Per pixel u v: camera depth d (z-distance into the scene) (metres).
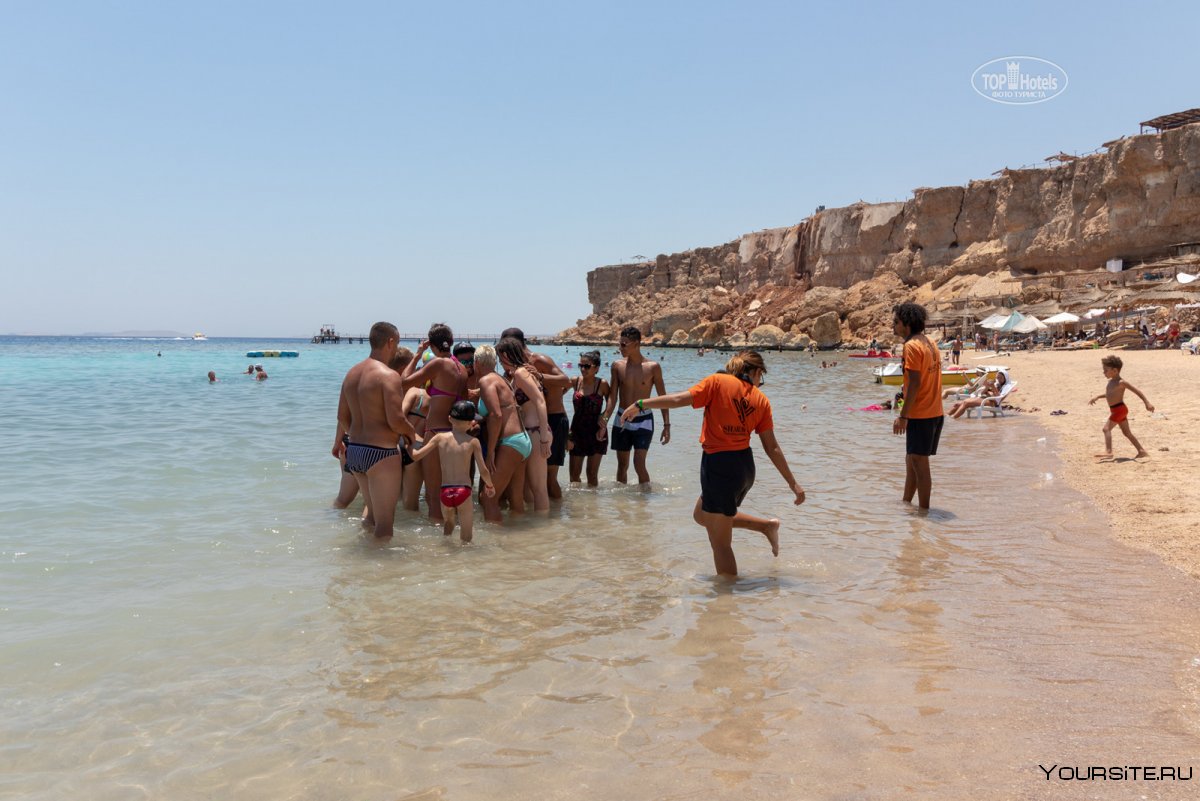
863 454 11.49
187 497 8.38
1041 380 25.44
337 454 7.89
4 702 3.59
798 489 5.77
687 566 5.85
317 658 4.11
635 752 3.08
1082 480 8.69
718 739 3.16
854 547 6.20
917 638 4.21
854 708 3.40
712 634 4.38
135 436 13.42
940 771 2.84
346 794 2.83
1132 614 4.47
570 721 3.37
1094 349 45.94
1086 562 5.55
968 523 6.91
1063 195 72.44
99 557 6.01
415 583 5.44
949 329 67.38
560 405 8.41
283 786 2.89
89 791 2.87
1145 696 3.40
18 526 7.00
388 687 3.75
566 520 7.49
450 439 6.70
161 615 4.76
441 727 3.34
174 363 50.94
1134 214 64.69
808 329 89.12
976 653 3.98
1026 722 3.20
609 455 11.87
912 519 7.14
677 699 3.55
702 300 124.06
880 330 80.50
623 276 158.88
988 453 11.23
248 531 6.94
